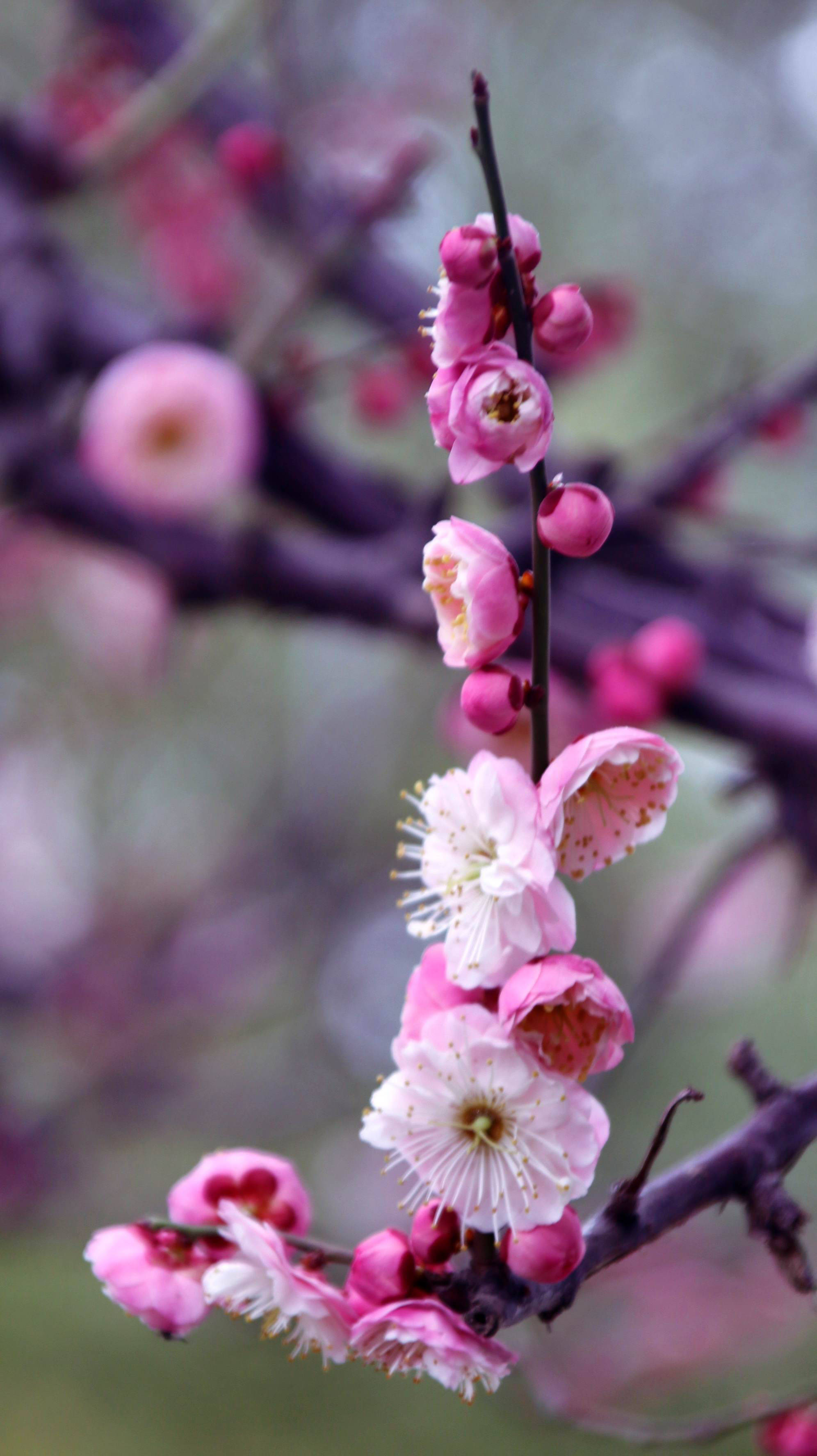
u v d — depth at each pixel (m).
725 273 1.79
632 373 1.74
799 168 1.81
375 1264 0.62
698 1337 1.71
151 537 0.91
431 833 0.62
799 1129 0.64
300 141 1.09
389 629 0.88
